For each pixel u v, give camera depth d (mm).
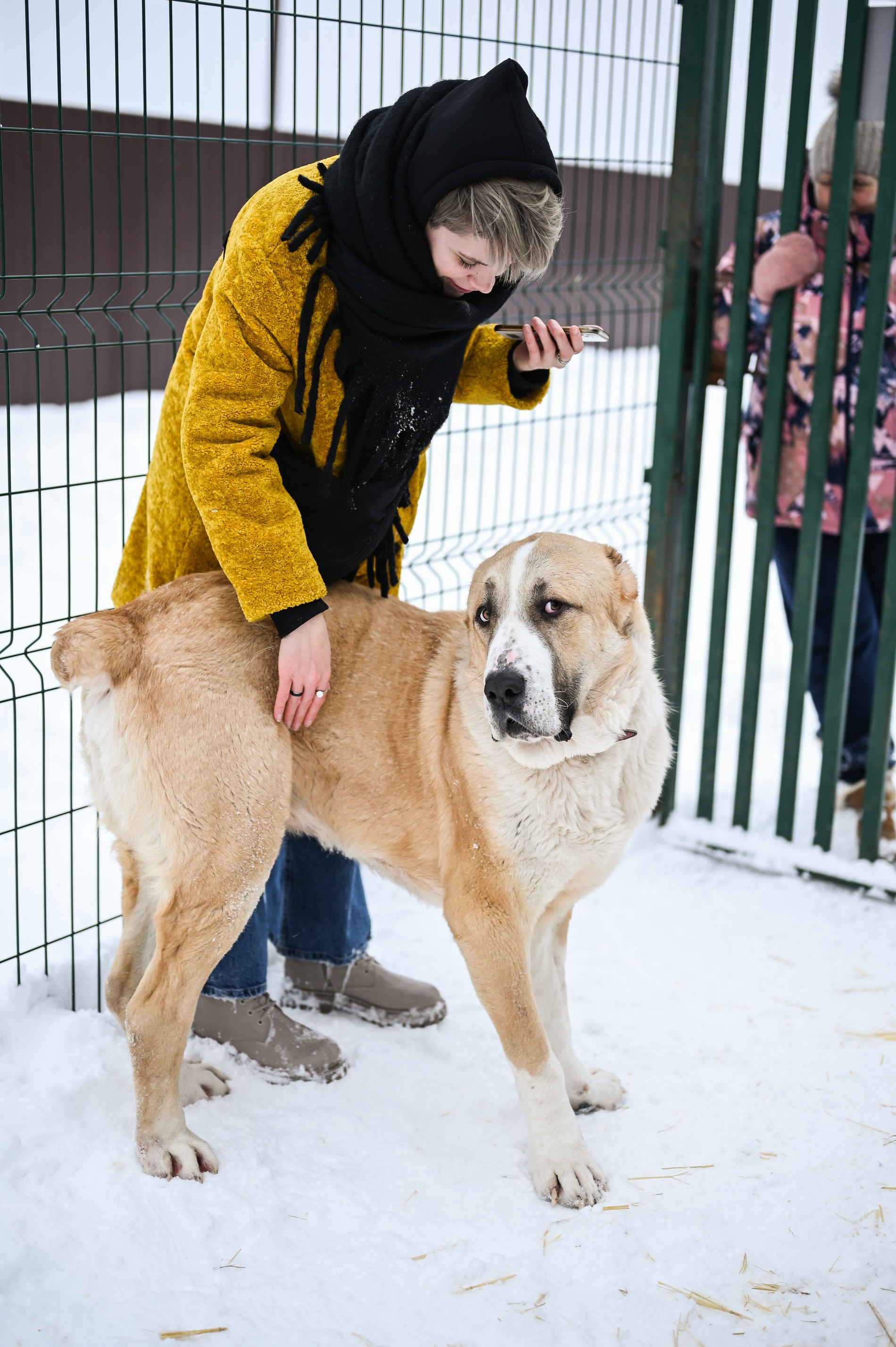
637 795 2490
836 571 4016
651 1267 2125
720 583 3879
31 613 4855
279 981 3176
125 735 2367
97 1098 2514
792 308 3602
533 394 2787
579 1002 3092
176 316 8375
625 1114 2609
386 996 2971
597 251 9961
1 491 6207
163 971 2318
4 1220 2125
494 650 2268
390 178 2098
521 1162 2434
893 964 3316
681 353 3857
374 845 2615
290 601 2270
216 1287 2033
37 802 3789
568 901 2574
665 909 3633
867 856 3789
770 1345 1960
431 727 2504
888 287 3398
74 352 7777
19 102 7352
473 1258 2137
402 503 2715
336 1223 2215
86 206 7754
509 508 6652
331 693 2537
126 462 6809
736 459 3789
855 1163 2424
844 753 4254
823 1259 2148
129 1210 2180
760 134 3555
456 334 2322
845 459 3799
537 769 2354
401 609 2662
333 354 2301
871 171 3518
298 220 2170
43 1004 2832
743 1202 2303
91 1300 1979
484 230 2074
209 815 2336
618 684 2408
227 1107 2566
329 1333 1948
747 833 3994
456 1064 2805
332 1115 2555
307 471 2430
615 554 2451
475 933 2387
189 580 2496
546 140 2133
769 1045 2891
